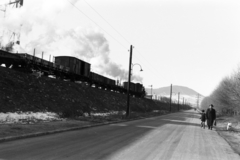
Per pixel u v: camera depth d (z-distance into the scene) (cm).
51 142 857
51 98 2169
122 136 1127
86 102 2872
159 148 854
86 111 2511
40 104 1892
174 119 3081
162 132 1398
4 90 1683
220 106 4447
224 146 999
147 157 694
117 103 4078
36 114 1633
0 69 1945
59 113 1916
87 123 1587
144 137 1130
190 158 714
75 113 2066
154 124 2005
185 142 1038
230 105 3481
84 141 922
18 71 2195
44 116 1647
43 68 2691
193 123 2486
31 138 918
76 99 2673
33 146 765
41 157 625
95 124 1576
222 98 3897
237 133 1634
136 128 1556
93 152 725
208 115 1852
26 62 2370
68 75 3291
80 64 3638
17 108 1580
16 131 981
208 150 873
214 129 1872
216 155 788
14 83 1888
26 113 1567
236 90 2759
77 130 1272
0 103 1493
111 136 1109
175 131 1503
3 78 1831
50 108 1942
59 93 2441
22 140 864
